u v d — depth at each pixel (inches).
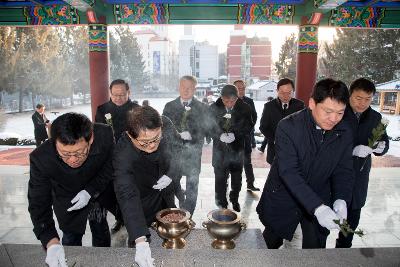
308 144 76.5
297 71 241.6
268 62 1713.8
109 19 236.7
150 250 60.2
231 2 233.3
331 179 82.3
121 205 68.4
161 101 1339.8
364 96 93.3
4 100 959.0
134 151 73.2
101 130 79.8
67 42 1096.2
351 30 853.8
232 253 64.4
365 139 99.3
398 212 157.8
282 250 65.7
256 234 90.5
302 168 79.1
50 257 60.2
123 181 70.4
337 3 197.2
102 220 96.2
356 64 856.3
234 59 1729.8
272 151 156.7
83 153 63.4
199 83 1980.8
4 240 127.7
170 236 69.7
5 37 783.1
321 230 83.5
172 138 94.3
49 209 72.8
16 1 231.9
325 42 896.9
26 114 882.1
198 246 84.7
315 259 62.4
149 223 90.2
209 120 144.6
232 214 75.3
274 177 87.7
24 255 64.6
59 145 60.0
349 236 106.0
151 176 82.4
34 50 878.4
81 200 79.4
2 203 168.7
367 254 64.2
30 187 72.2
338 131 75.9
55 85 970.1
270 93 1455.5
